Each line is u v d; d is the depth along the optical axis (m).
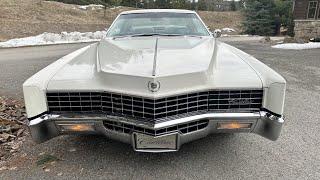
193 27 3.84
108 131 2.53
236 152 2.95
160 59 2.63
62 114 2.53
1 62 9.17
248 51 11.89
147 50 2.90
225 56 2.96
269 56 10.03
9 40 16.02
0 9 24.72
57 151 2.98
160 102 2.32
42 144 3.13
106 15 33.97
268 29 34.34
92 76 2.56
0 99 4.71
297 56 10.00
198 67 2.50
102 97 2.49
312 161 2.77
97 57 2.88
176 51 2.86
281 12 35.06
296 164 2.72
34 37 17.36
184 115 2.42
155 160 2.78
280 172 2.59
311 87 5.55
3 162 2.77
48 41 17.03
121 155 2.88
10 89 5.43
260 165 2.71
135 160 2.79
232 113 2.49
